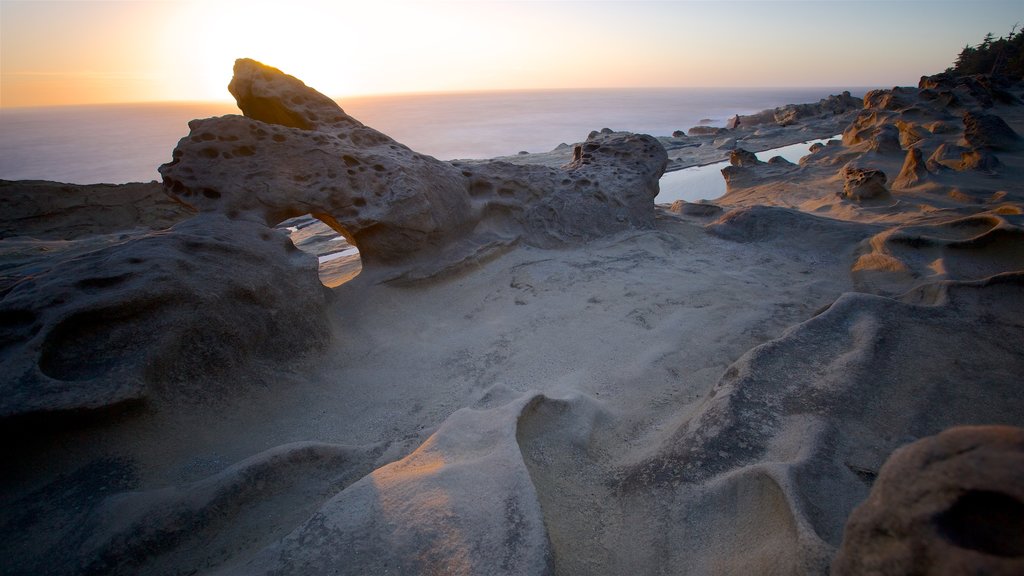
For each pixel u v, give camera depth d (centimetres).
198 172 507
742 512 211
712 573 194
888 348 301
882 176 955
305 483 266
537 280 609
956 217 700
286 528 231
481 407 329
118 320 311
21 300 305
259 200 507
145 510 222
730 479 223
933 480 113
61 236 1259
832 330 331
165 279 335
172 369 318
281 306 405
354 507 205
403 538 187
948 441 119
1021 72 3991
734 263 654
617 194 795
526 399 297
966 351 295
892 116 2000
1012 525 101
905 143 1709
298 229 1304
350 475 278
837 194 1059
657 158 896
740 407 269
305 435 334
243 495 243
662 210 936
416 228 572
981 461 108
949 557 102
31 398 249
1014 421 238
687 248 724
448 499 203
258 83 617
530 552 179
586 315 514
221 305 358
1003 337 306
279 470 262
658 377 390
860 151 1524
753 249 705
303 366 404
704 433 259
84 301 303
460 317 534
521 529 189
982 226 567
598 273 623
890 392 265
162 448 287
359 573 177
